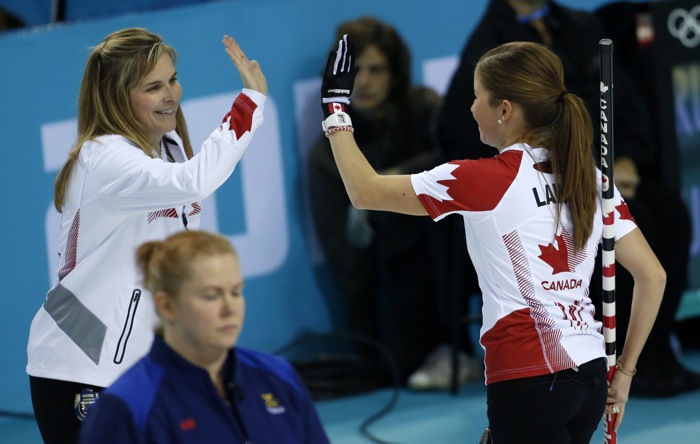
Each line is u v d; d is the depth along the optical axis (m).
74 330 11.40
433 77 22.72
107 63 11.45
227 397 8.27
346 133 11.59
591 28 20.62
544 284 10.84
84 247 11.48
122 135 11.47
